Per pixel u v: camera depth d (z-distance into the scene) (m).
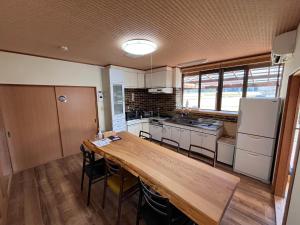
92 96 3.89
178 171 1.53
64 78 3.32
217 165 3.10
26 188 2.39
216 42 2.22
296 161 1.31
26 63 2.79
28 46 2.33
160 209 1.32
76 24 1.64
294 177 1.32
